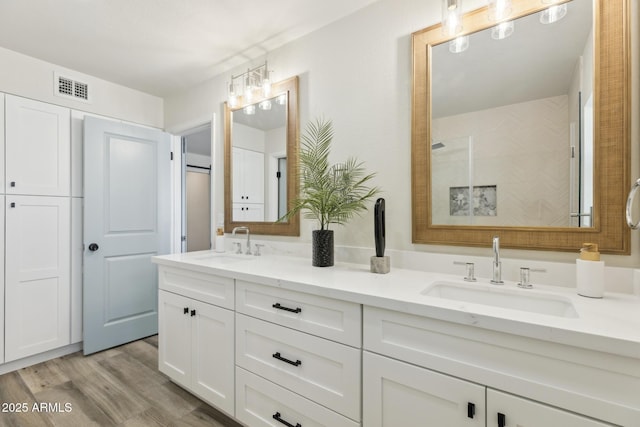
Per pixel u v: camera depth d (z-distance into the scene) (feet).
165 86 8.89
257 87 7.00
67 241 7.72
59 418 5.24
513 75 4.33
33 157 7.16
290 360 4.21
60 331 7.55
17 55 6.95
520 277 4.00
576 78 3.92
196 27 6.13
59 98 7.60
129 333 8.51
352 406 3.63
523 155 4.25
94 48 6.85
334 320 3.82
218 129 8.16
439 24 4.83
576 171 3.91
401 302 3.22
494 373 2.78
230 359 4.97
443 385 3.03
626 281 3.56
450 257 4.71
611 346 2.29
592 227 3.77
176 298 5.99
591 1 3.83
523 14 4.21
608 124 3.67
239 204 7.59
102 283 8.01
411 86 5.07
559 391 2.51
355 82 5.72
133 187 8.67
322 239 5.29
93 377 6.63
